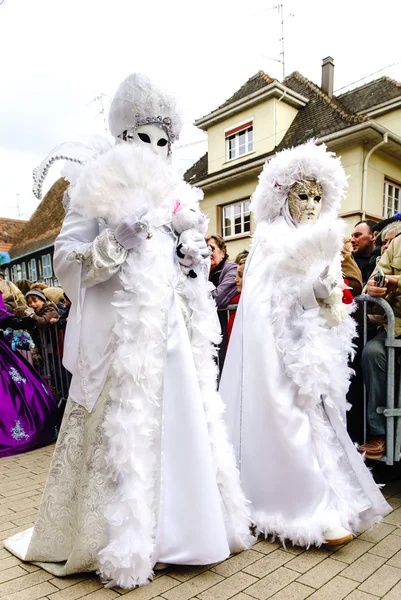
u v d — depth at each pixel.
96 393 1.76
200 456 1.75
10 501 2.66
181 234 1.99
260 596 1.63
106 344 1.77
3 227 24.16
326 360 2.01
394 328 2.33
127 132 1.94
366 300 2.44
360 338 2.81
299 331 2.08
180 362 1.81
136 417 1.67
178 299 1.90
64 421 1.85
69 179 1.86
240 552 1.96
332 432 2.10
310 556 1.92
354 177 9.72
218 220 12.78
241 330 2.26
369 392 2.47
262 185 2.36
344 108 11.91
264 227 2.32
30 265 18.92
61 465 1.83
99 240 1.70
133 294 1.76
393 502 2.50
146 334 1.72
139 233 1.70
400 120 11.06
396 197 10.97
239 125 12.47
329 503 1.96
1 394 3.70
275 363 2.05
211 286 2.07
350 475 2.12
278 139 11.81
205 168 14.30
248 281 2.29
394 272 2.54
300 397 2.04
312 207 2.26
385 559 1.88
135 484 1.65
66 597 1.63
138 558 1.61
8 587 1.71
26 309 4.25
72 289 1.81
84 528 1.68
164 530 1.72
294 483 1.97
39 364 4.93
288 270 2.12
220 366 3.49
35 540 1.86
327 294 2.04
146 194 1.73
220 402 1.98
